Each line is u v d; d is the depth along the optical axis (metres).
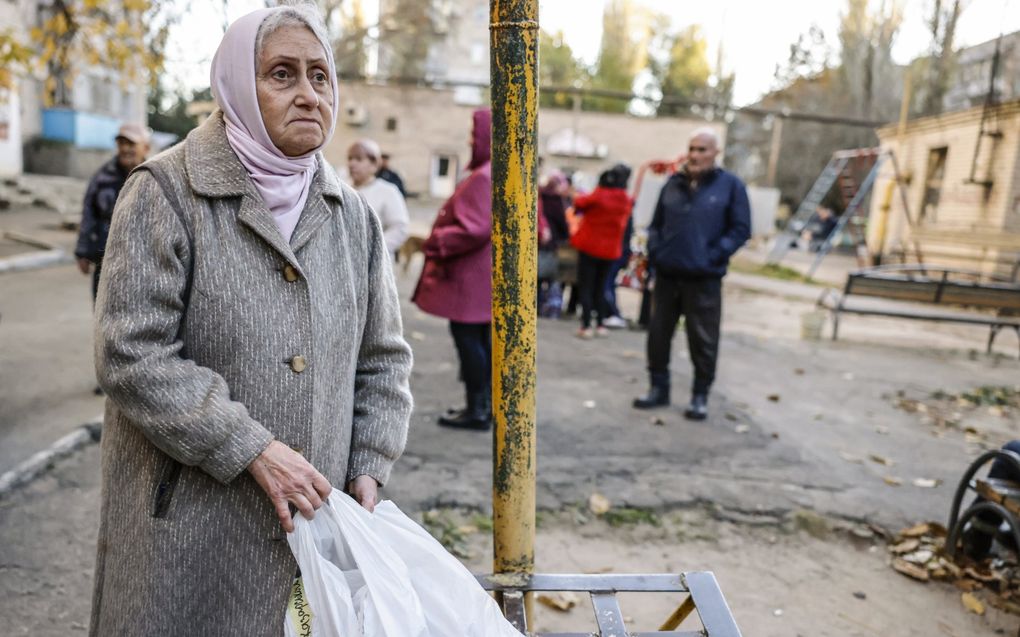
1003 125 15.09
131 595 1.35
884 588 3.12
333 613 1.31
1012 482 3.17
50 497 3.35
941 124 17.22
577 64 39.50
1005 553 3.38
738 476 4.11
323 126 1.43
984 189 15.62
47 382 4.86
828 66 33.62
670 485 3.92
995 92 17.08
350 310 1.51
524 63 1.57
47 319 6.72
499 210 1.65
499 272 1.68
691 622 2.83
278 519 1.40
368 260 1.63
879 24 29.67
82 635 2.46
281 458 1.33
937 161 17.72
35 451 3.69
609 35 40.91
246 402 1.36
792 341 8.60
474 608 1.44
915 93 25.69
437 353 6.46
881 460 4.50
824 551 3.41
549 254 8.67
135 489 1.38
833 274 18.16
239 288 1.36
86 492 3.42
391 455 1.58
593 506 3.63
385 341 1.64
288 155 1.42
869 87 30.41
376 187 5.13
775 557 3.33
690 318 4.96
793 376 6.71
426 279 4.36
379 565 1.38
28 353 5.55
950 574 3.20
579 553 3.25
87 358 5.51
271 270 1.38
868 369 7.26
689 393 5.75
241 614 1.38
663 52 44.78
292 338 1.39
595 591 1.77
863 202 24.19
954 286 8.43
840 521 3.66
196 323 1.35
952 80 21.92
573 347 7.23
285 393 1.38
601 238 7.43
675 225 4.82
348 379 1.52
